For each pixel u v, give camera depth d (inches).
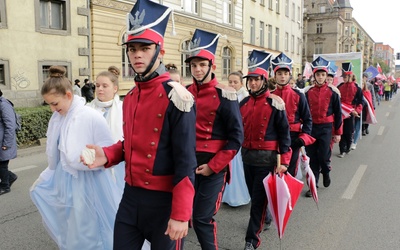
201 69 129.9
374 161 320.2
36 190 132.1
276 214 138.4
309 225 179.8
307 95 233.6
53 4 544.4
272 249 154.5
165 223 88.0
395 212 196.2
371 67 668.1
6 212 195.0
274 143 148.4
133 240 91.3
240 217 191.2
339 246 156.6
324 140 228.4
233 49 1067.3
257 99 151.9
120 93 656.4
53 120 131.0
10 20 485.4
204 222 125.1
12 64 490.9
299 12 1744.6
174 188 83.3
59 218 128.5
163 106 84.4
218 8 975.6
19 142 366.9
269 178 141.3
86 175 125.6
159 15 86.1
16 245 156.5
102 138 125.9
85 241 123.2
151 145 85.4
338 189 238.7
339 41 2608.3
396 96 1525.6
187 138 83.3
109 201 129.0
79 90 540.1
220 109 127.3
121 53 656.4
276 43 1449.3
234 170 203.8
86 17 585.9
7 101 225.5
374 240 162.2
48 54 533.6
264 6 1284.4
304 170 190.2
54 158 130.3
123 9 644.7
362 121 405.1
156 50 86.1
